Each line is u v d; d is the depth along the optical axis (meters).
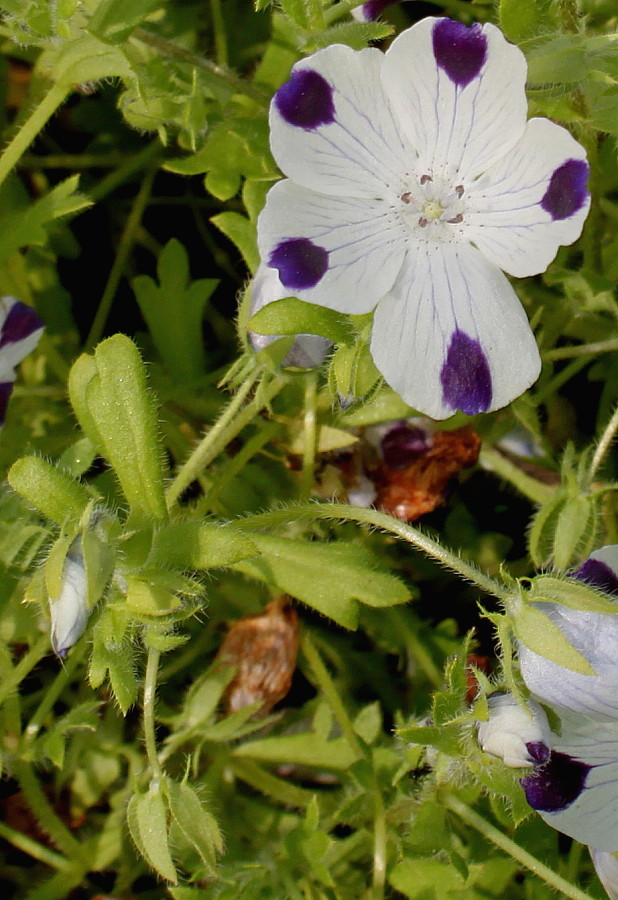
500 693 0.18
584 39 0.19
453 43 0.17
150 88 0.21
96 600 0.17
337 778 0.22
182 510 0.21
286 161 0.18
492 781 0.18
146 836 0.18
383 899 0.21
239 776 0.22
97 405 0.18
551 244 0.18
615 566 0.19
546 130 0.18
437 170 0.18
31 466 0.18
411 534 0.19
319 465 0.22
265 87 0.22
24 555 0.21
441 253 0.19
